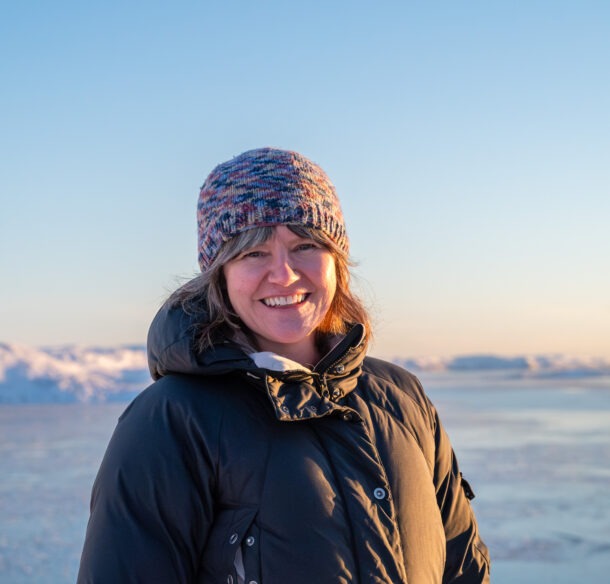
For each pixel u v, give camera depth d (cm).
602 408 6731
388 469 155
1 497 2747
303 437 150
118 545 141
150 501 144
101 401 12150
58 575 1628
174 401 150
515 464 3075
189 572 144
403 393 175
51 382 13588
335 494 146
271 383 150
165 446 146
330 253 166
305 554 139
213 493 148
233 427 149
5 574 1641
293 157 165
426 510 157
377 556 142
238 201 159
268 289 161
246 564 141
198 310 160
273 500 143
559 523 1870
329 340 179
